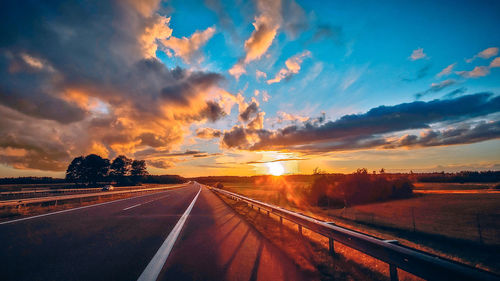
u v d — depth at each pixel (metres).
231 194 23.78
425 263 2.72
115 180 84.12
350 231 4.26
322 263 4.36
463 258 6.98
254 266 4.07
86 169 73.38
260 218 10.75
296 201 25.83
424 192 28.59
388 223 12.81
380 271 4.06
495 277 2.05
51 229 6.82
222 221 9.38
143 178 101.00
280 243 5.91
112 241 5.55
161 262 4.09
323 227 5.36
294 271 3.88
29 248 4.80
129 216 9.85
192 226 8.02
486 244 8.57
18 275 3.38
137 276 3.42
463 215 14.34
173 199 21.25
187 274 3.58
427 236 10.13
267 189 52.00
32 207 12.70
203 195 29.72
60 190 30.02
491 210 15.45
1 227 7.07
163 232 6.77
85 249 4.82
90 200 19.56
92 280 3.24
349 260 4.62
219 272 3.73
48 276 3.37
